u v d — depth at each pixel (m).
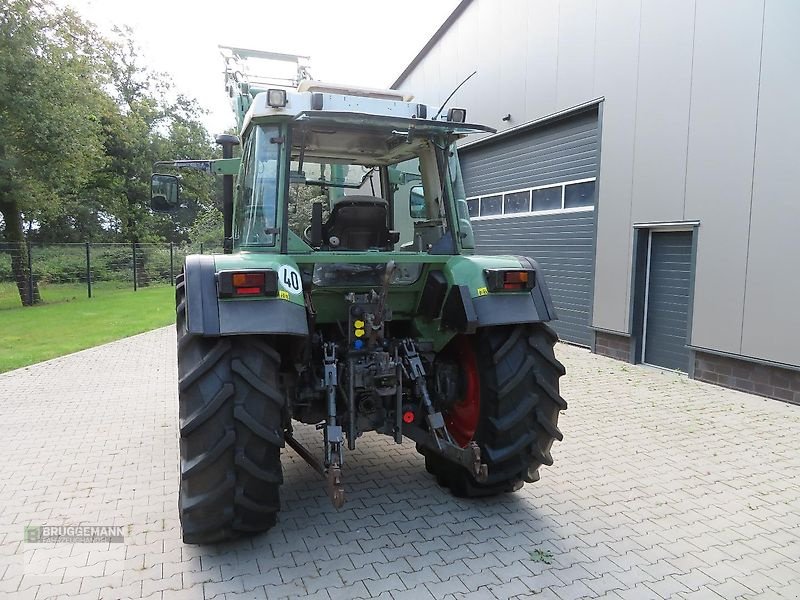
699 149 6.54
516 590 2.71
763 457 4.41
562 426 5.13
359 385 3.30
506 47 9.93
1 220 20.41
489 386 3.40
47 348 9.17
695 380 6.78
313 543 3.15
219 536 2.96
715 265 6.42
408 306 3.77
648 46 7.12
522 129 9.70
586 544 3.14
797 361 5.66
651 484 3.93
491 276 3.31
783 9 5.61
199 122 28.03
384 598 2.65
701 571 2.88
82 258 18.45
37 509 3.57
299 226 3.77
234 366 2.80
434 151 3.67
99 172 23.75
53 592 2.70
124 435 4.96
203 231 27.20
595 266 8.17
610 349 8.10
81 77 16.44
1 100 13.85
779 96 5.67
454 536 3.23
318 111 3.10
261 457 2.86
